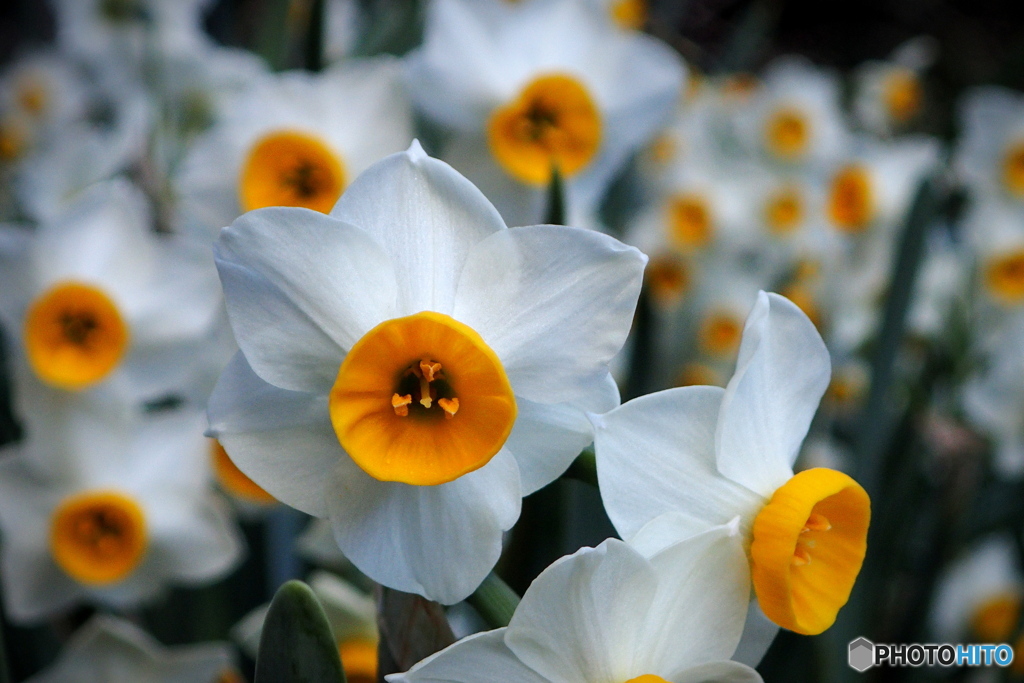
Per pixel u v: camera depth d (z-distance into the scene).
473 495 0.26
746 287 0.50
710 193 0.51
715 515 0.26
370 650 0.32
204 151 0.33
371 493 0.26
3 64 0.80
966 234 0.46
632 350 0.36
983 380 0.39
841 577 0.27
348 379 0.26
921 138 0.74
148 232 0.34
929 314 0.44
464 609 0.33
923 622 0.37
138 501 0.35
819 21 1.14
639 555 0.26
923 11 1.11
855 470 0.36
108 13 0.44
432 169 0.26
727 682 0.26
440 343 0.26
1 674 0.29
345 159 0.33
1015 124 0.44
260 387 0.26
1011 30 1.09
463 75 0.33
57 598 0.35
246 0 0.66
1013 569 0.40
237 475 0.35
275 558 0.35
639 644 0.26
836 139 0.54
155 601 0.36
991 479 0.40
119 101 0.45
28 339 0.34
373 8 0.41
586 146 0.34
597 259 0.26
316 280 0.26
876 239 0.48
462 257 0.26
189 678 0.32
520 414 0.26
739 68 0.66
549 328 0.26
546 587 0.26
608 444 0.26
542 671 0.26
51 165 0.38
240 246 0.26
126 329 0.34
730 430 0.26
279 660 0.26
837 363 0.45
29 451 0.34
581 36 0.34
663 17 0.70
